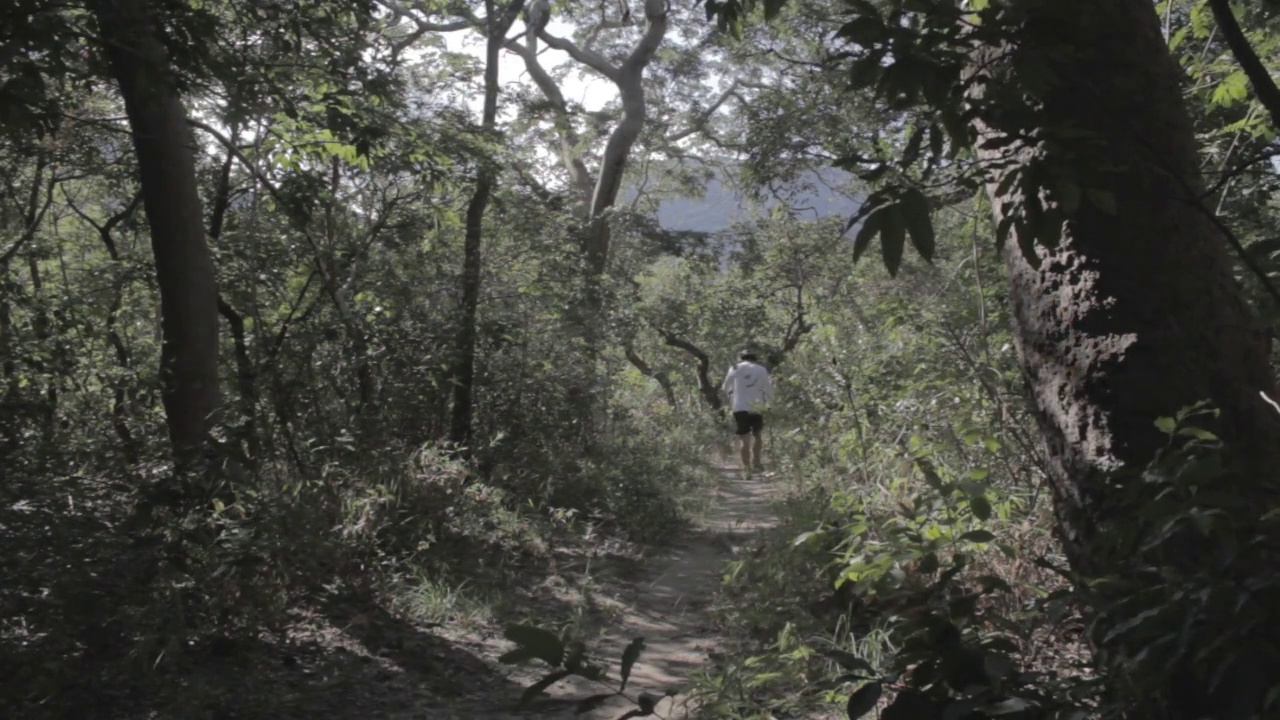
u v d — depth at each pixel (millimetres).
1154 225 3734
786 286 23859
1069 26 3160
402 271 11938
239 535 6414
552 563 9148
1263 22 6211
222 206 10367
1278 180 6594
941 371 8000
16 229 12117
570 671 2967
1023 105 3021
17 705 4984
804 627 5941
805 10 10359
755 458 17000
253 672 5938
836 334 11672
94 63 7965
